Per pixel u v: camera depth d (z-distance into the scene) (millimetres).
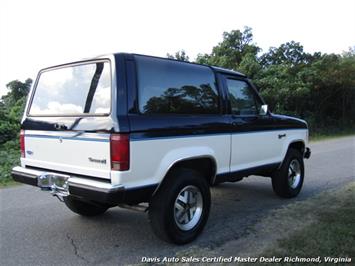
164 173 3877
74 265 3709
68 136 3922
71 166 3936
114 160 3508
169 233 3965
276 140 5699
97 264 3721
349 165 9531
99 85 3777
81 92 3967
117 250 4059
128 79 3678
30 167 4520
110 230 4695
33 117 4461
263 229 4578
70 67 4148
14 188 7121
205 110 4473
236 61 22797
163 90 4000
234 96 4996
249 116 5156
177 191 3977
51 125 4117
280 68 21141
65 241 4340
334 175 8109
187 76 4312
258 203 5879
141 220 5090
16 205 5863
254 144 5215
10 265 3721
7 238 4434
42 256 3930
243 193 6578
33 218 5191
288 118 6039
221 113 4691
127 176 3543
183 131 4066
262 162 5461
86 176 3797
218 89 4699
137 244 4219
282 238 4160
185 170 4180
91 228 4777
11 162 9523
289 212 5215
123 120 3527
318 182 7379
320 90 23484
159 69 4000
